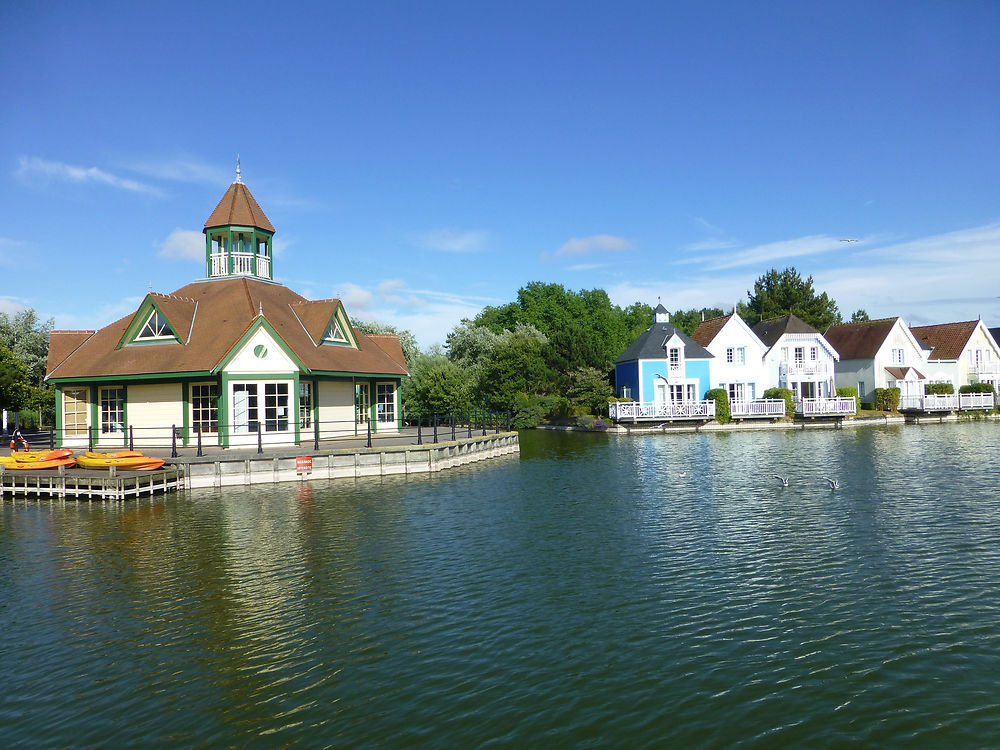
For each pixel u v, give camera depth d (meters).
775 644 12.01
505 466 37.41
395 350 46.50
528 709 10.02
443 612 13.81
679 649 11.91
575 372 71.62
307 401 37.59
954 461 34.09
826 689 10.40
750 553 17.58
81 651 12.24
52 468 28.58
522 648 12.06
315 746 9.18
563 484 29.86
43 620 13.72
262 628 13.12
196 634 12.90
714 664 11.31
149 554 18.39
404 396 61.72
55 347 39.38
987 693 10.14
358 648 12.16
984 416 68.25
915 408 66.81
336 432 36.97
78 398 37.66
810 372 68.75
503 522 21.84
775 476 30.44
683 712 9.85
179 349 36.31
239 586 15.57
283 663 11.62
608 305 115.69
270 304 40.59
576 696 10.38
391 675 11.14
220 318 38.03
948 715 9.60
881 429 58.22
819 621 12.96
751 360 68.50
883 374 71.62
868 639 12.10
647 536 19.66
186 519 22.80
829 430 58.59
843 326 78.88
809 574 15.74
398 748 9.11
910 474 29.94
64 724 9.84
